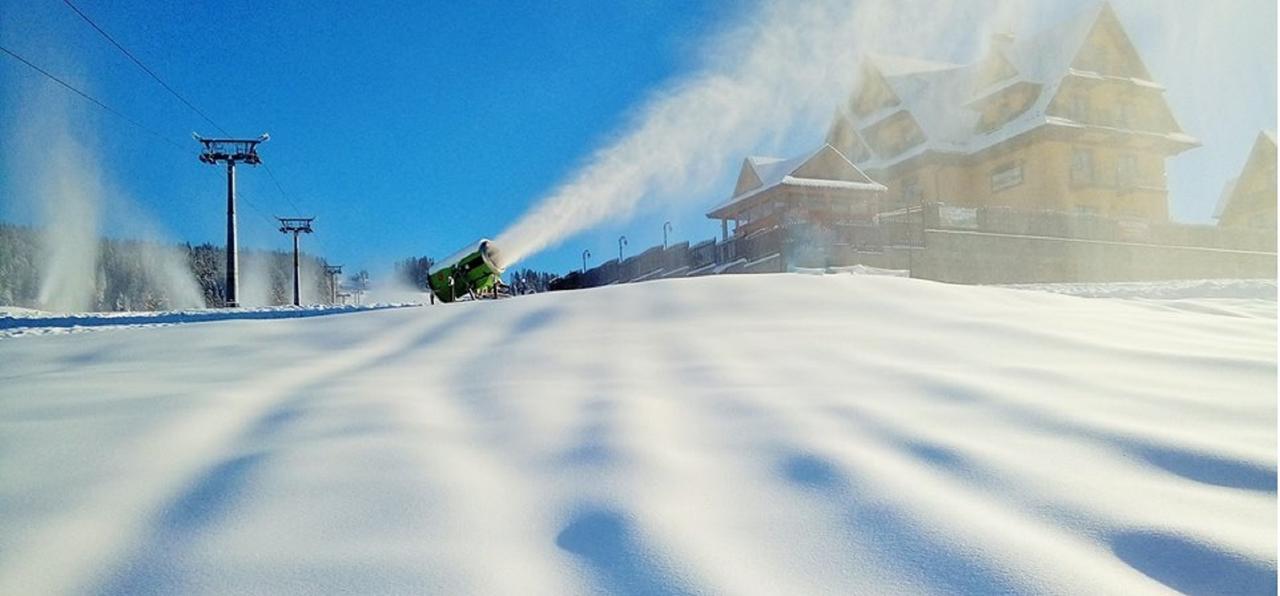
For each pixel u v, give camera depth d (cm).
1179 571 148
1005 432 234
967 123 2980
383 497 189
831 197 2447
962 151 2842
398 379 346
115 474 208
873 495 185
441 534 169
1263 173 3183
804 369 344
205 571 154
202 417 266
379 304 1467
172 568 156
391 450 224
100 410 277
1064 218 2370
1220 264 2573
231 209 2512
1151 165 2884
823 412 263
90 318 1041
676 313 541
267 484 197
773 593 143
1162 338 416
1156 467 201
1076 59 2755
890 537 164
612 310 564
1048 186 2680
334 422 259
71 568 157
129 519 179
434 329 514
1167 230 2498
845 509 179
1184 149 2891
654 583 148
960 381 301
